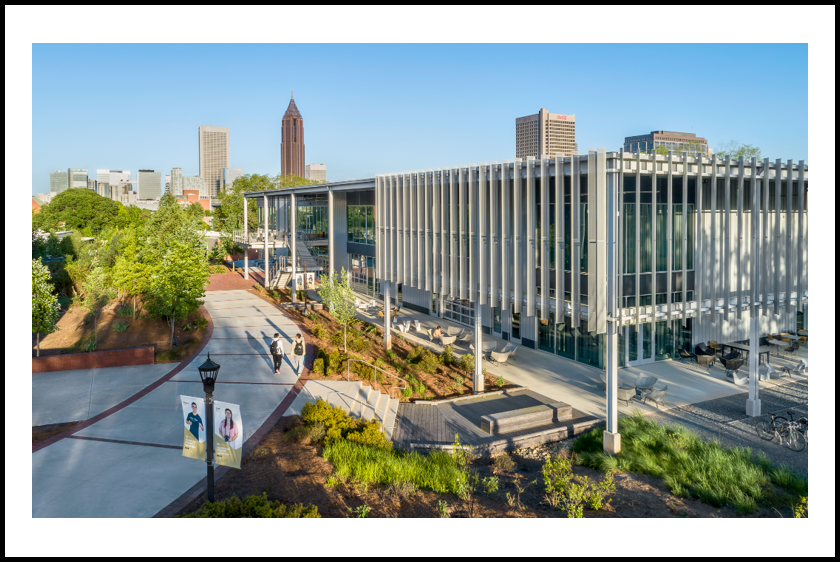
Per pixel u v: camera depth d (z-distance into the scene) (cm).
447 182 2181
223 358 2208
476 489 1262
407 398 1923
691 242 1916
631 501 1213
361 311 3509
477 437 1612
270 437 1426
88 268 3712
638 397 1962
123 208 10331
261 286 4012
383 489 1177
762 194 1914
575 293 1642
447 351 2338
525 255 1841
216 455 1037
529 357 2492
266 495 1053
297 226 4859
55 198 9294
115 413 1584
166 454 1303
